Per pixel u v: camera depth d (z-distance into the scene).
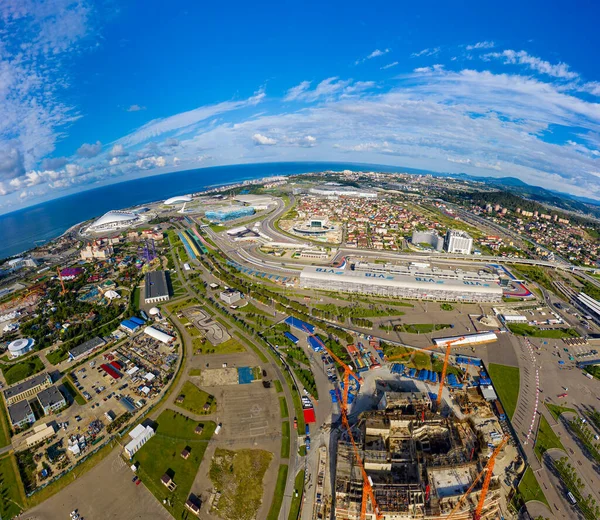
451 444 118.50
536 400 146.62
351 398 144.12
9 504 104.06
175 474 112.44
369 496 99.00
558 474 114.44
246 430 128.75
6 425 132.50
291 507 103.00
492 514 100.88
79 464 115.69
